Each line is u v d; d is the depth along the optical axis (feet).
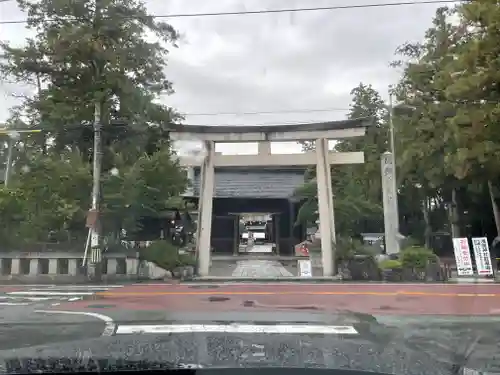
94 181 64.13
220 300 40.45
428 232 109.70
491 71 60.23
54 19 65.26
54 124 68.08
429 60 83.92
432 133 80.53
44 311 34.01
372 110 126.31
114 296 43.98
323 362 12.50
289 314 32.04
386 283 59.77
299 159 69.77
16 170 79.46
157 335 21.58
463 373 13.53
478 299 41.11
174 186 69.72
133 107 69.05
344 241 70.95
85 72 68.59
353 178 115.44
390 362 12.92
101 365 11.78
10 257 64.80
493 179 75.36
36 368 11.48
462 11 63.52
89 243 64.28
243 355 13.46
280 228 119.55
